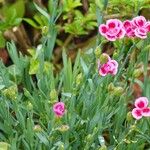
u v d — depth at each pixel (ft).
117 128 3.21
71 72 3.41
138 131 3.07
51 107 2.99
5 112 3.09
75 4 4.02
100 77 3.05
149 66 4.06
